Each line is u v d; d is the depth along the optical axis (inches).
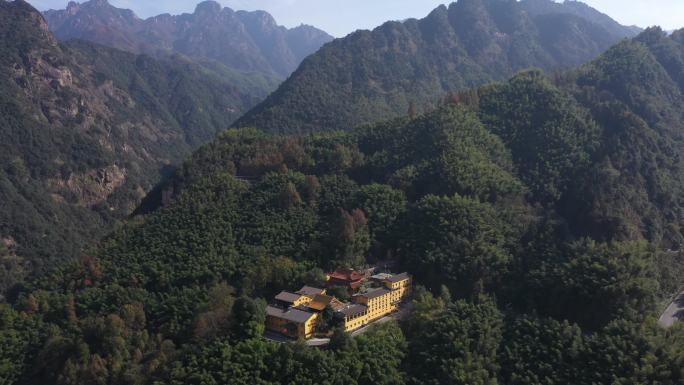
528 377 4953.3
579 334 5310.0
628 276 5866.1
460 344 5206.7
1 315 6806.1
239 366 5009.8
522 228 7283.5
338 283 6471.5
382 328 5600.4
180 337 5969.5
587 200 7672.2
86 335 6210.6
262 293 6633.9
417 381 5017.2
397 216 7736.2
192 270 7140.8
